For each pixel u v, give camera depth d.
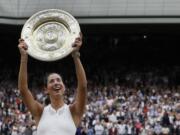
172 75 63.50
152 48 69.00
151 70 65.19
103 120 45.81
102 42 69.06
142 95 54.53
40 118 10.13
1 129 46.03
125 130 44.50
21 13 65.81
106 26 65.31
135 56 68.88
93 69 66.62
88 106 49.62
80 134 43.22
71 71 64.81
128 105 50.75
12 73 67.00
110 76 64.19
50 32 10.59
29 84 62.69
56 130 9.83
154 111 47.84
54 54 10.39
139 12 64.50
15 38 70.44
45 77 63.88
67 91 57.50
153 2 65.25
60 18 10.62
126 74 64.44
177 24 63.75
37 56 10.38
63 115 10.02
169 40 68.56
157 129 44.62
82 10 65.25
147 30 66.06
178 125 44.88
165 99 52.38
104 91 56.53
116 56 68.88
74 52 10.32
